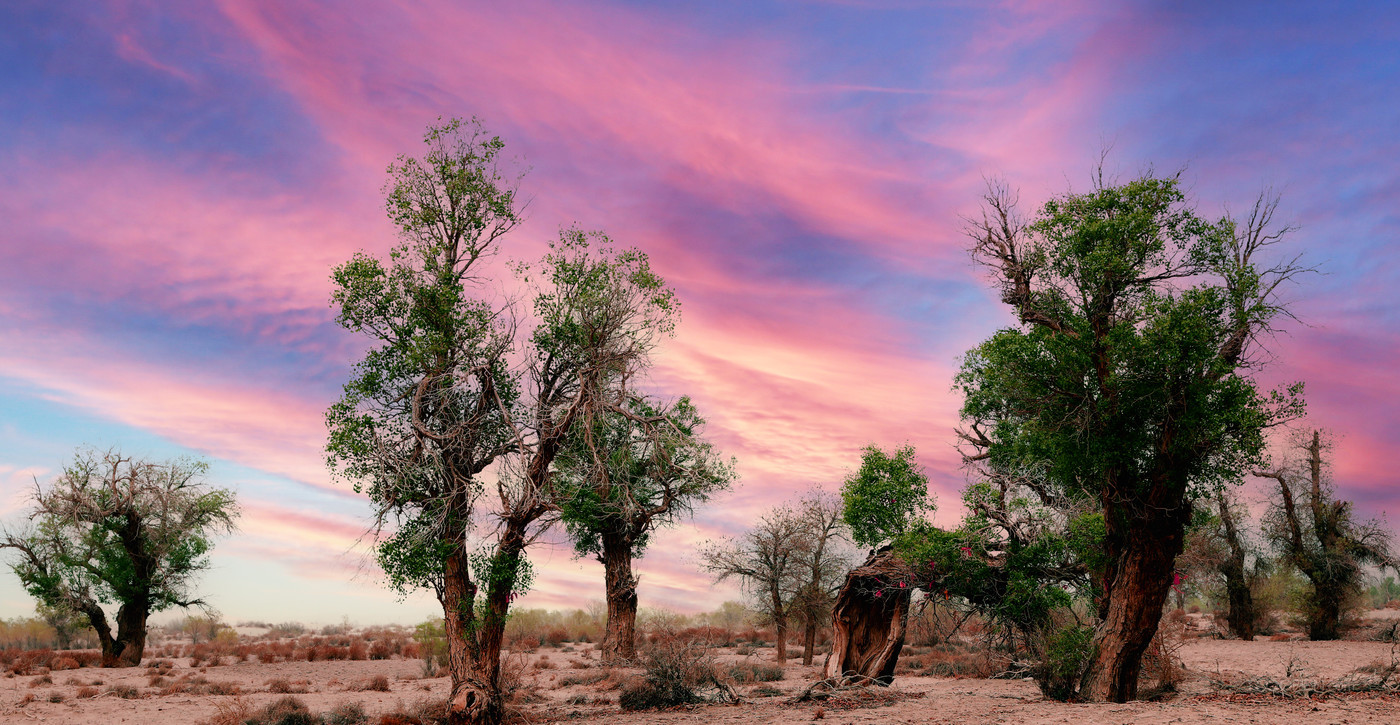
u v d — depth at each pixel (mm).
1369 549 42781
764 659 37938
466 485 17094
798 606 35656
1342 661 30922
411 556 16922
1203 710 14031
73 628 55250
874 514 24812
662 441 20172
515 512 17438
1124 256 15883
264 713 19625
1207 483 16953
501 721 17172
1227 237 15203
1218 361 14875
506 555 17375
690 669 21688
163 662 41031
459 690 16922
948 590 23078
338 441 16656
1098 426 16344
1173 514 16734
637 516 29828
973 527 22594
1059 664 18391
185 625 70250
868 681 23156
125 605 39594
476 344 17594
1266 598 47219
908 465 24906
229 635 59719
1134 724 12977
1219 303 15086
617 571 33031
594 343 18156
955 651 38562
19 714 21609
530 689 24062
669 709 20188
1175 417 15398
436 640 40219
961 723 14484
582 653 45969
